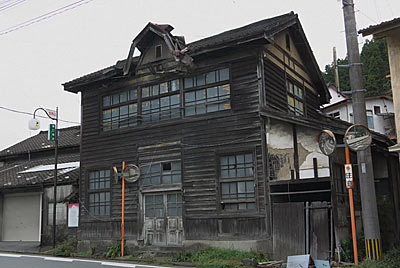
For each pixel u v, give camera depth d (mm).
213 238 12234
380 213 13922
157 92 14344
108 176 15094
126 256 13406
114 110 15391
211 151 12750
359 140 9820
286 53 14633
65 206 16828
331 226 10469
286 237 10914
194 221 12672
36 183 17922
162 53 14188
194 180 12891
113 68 14672
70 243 15312
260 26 14078
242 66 12648
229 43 12391
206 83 13305
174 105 13875
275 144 11984
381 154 14555
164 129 13852
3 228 19938
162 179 13648
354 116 10383
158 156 13828
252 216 11688
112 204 14688
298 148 11961
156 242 13508
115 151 14945
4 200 20266
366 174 10250
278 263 10406
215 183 12484
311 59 16406
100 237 14820
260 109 12016
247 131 12227
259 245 11391
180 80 13789
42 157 23500
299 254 10594
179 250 12734
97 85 15820
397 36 10766
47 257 13727
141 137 14359
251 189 11961
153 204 13828
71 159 21406
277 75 13531
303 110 15875
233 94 12656
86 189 15523
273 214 11258
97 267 10977
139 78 14773
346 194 12188
